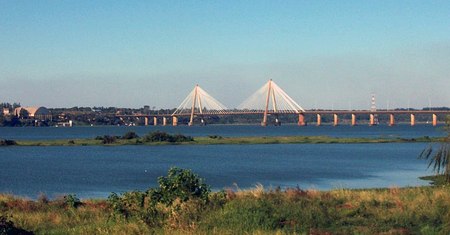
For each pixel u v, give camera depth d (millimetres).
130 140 125938
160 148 111312
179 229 18906
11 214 22203
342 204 24234
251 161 77812
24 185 49531
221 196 22875
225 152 98938
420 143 123688
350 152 97000
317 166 69125
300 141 129625
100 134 195125
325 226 19984
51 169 66188
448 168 26406
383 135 172250
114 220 20906
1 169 66125
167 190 22188
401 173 59344
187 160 80000
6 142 118125
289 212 20641
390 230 19016
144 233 18828
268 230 18688
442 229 18797
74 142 123062
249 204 20875
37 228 20422
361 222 20562
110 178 55406
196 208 20969
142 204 21938
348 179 54000
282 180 53406
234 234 18203
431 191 27078
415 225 19969
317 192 27828
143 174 59531
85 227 20125
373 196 26219
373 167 67312
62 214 23359
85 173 60875
